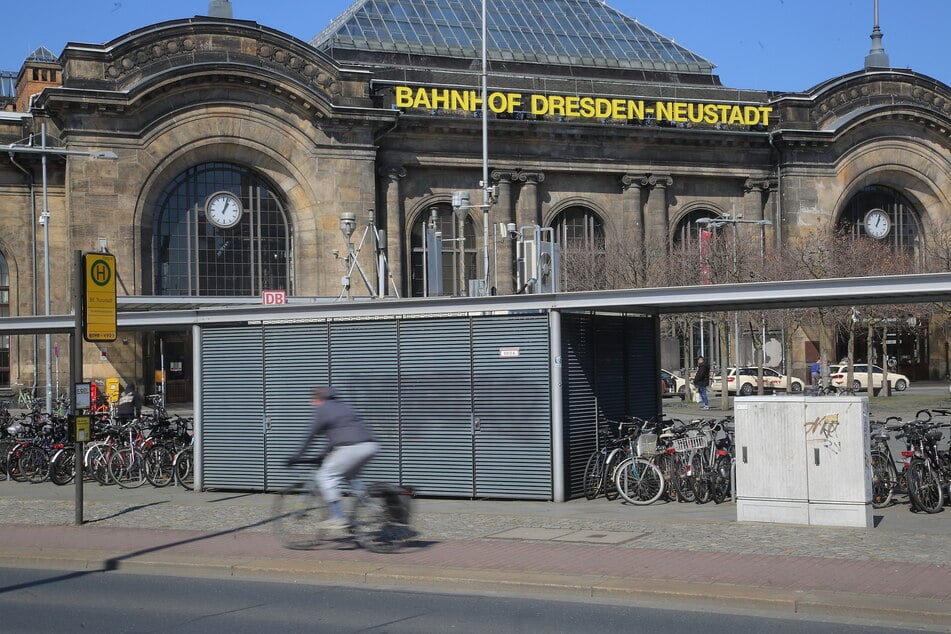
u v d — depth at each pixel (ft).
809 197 227.61
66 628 42.63
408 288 210.38
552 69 238.07
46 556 57.00
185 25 189.26
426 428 77.66
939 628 39.68
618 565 50.11
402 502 56.85
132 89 183.73
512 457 75.31
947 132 234.17
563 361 74.90
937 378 250.57
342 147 199.72
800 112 226.79
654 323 84.74
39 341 196.44
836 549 52.70
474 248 217.15
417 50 230.68
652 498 72.49
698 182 229.66
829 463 60.08
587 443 77.05
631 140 221.87
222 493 84.23
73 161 183.83
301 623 42.65
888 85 232.73
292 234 200.95
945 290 61.77
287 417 82.53
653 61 249.34
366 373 79.66
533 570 49.62
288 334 82.64
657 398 84.79
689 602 44.29
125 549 58.59
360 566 51.57
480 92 211.00
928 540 55.01
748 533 58.23
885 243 238.89
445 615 43.42
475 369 76.43
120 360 187.93
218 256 197.06
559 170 219.20
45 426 98.17
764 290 66.90
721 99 234.99
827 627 40.19
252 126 194.49
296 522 58.59
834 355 232.94
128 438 93.25
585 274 210.79
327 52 223.71
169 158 189.57
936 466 68.23
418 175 212.43
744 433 62.34
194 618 43.93
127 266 186.19
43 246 197.16
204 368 85.76
